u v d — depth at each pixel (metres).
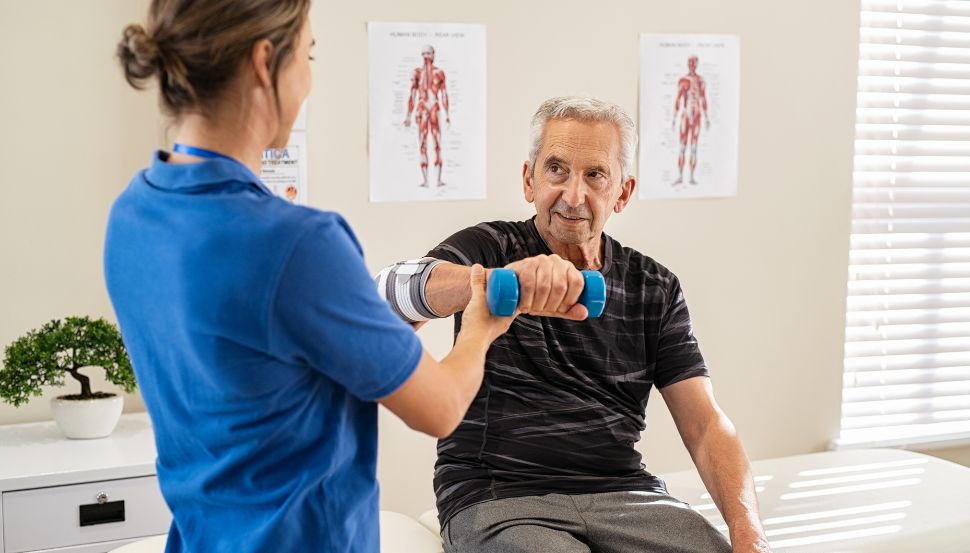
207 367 1.09
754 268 3.31
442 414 1.18
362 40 2.84
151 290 1.12
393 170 2.90
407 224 2.94
